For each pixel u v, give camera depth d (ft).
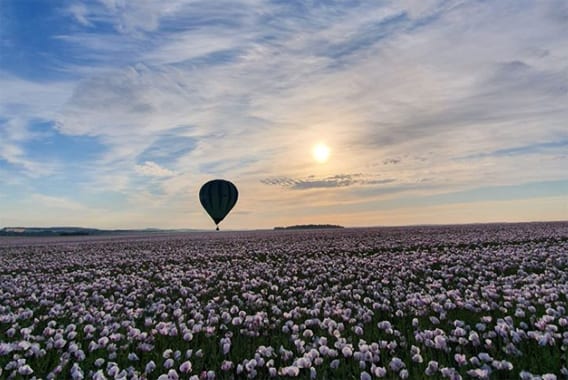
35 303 30.14
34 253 82.48
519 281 30.76
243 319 23.31
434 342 17.29
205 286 34.83
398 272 38.06
